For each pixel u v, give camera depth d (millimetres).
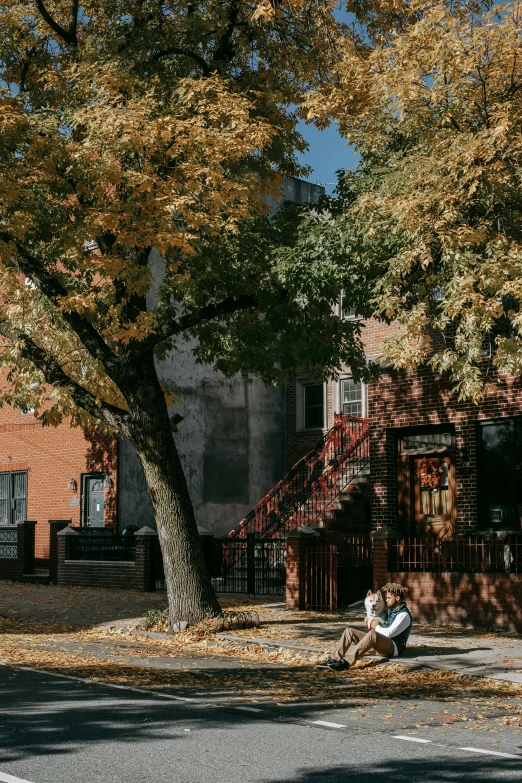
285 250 13875
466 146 11219
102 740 7594
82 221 13273
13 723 8250
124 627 16172
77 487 27406
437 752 7422
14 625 17266
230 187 13359
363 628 15461
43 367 15719
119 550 23703
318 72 15781
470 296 10750
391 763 7023
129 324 13750
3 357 17500
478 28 11461
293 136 16422
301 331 15031
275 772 6676
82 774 6500
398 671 11664
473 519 18797
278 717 8758
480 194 11906
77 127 14203
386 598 12438
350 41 14984
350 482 23500
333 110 13820
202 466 28047
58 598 20656
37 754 7094
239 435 29172
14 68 16031
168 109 13898
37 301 16406
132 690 10141
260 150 15773
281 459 30234
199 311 15211
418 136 12859
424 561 16719
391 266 11773
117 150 12977
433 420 19672
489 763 7059
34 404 18547
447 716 8953
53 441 28266
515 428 18438
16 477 29656
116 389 18172
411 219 11289
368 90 13195
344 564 20719
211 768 6750
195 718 8594
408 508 20422
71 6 16172
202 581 15547
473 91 11859
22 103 14977
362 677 11375
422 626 15852
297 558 17906
